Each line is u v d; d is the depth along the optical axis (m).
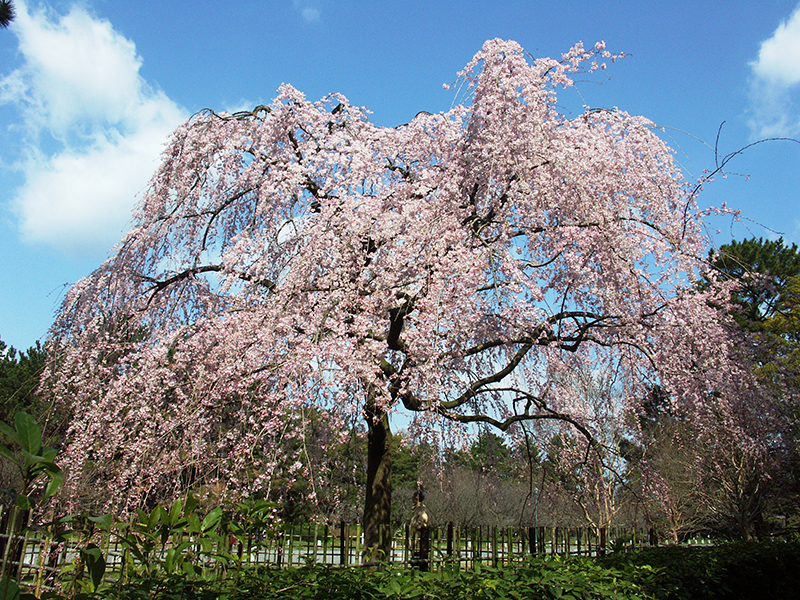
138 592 2.18
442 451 7.34
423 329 6.02
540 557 4.28
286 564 3.92
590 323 7.00
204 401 6.18
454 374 7.11
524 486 13.75
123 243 7.28
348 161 7.14
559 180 6.82
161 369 6.33
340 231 6.62
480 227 6.89
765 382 7.73
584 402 8.88
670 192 7.10
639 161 7.07
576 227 6.79
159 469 5.99
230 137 7.62
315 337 6.09
